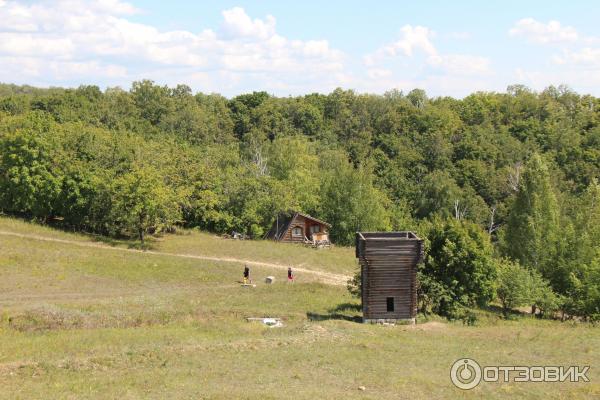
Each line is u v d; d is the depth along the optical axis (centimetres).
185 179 7606
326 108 15138
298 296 4541
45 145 6538
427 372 2666
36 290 4250
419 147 11788
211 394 2261
